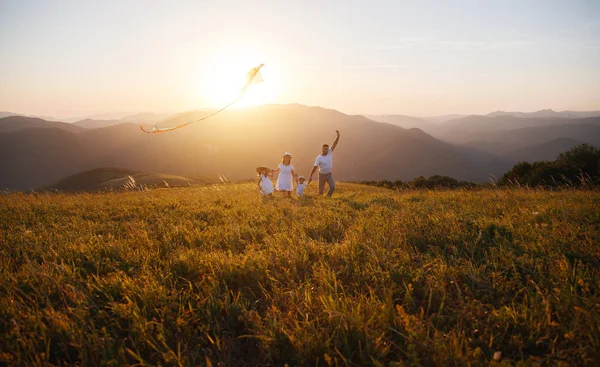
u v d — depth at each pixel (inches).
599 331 94.7
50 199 451.2
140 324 110.8
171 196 493.7
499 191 409.4
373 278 141.1
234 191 574.9
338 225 232.2
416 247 172.1
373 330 105.8
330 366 91.7
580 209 231.3
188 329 112.7
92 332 108.7
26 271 153.6
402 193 465.4
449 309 118.3
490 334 103.8
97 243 199.2
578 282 119.3
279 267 159.6
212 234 224.4
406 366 89.4
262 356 105.6
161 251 190.4
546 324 103.9
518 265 142.5
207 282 146.3
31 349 102.6
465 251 168.6
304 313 121.1
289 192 454.3
